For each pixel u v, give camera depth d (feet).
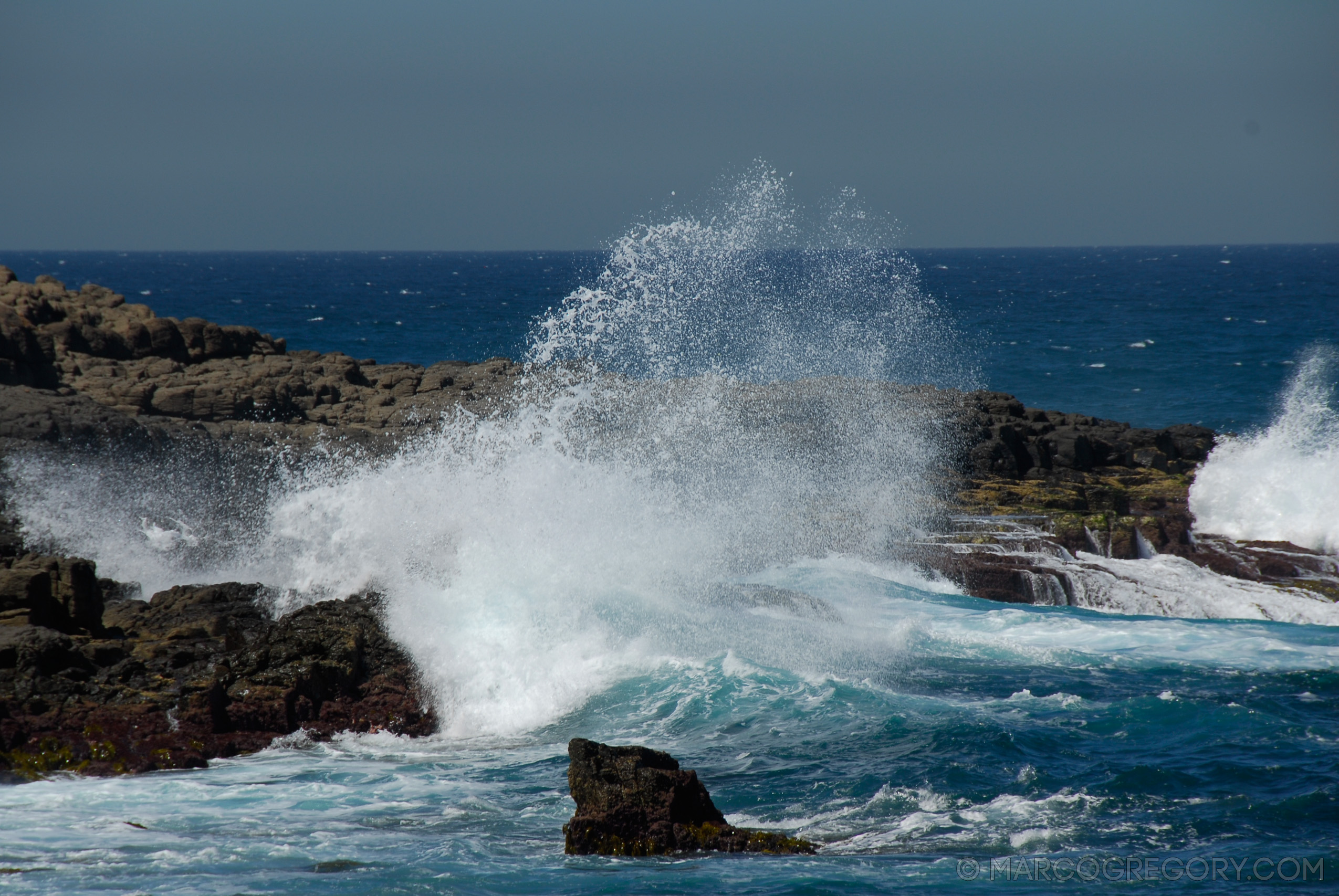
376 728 103.04
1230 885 68.59
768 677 111.75
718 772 90.27
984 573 172.76
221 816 80.69
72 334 260.42
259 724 100.63
